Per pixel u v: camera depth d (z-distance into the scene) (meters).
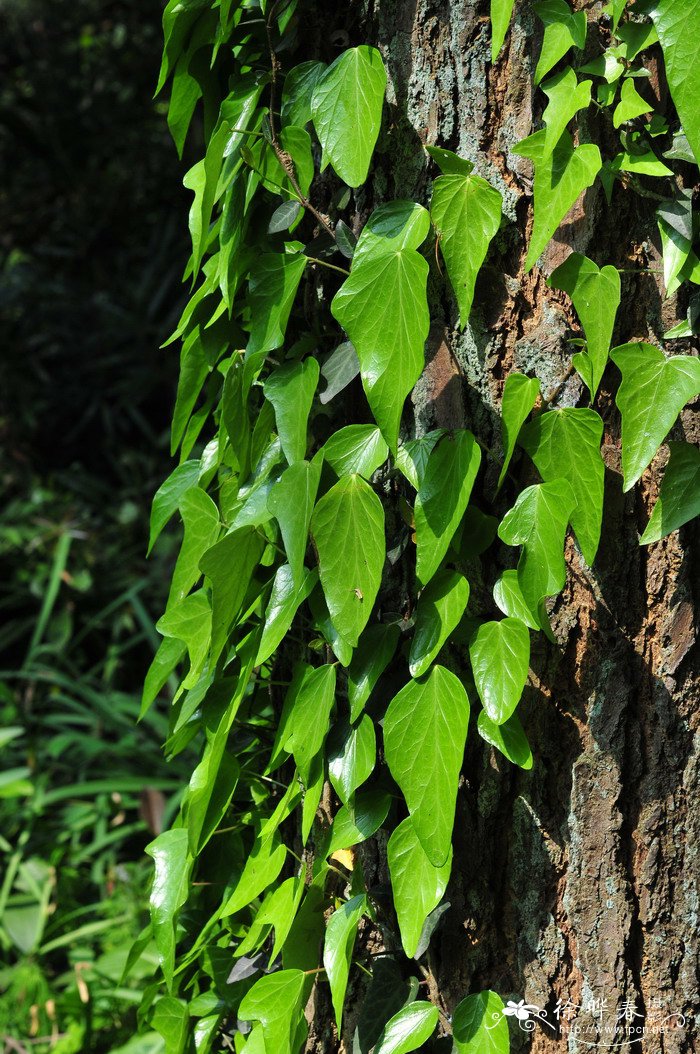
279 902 1.40
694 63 1.28
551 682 1.37
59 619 3.34
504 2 1.32
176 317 4.02
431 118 1.37
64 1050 1.99
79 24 4.65
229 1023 1.49
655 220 1.35
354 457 1.36
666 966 1.37
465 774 1.39
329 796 1.43
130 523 3.62
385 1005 1.39
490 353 1.37
